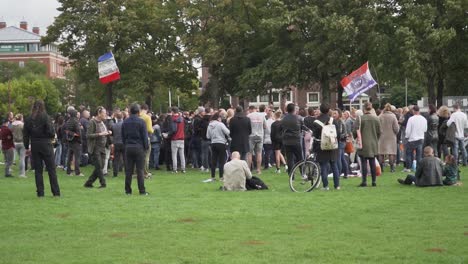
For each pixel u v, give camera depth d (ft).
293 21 152.66
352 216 43.75
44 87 386.52
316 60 157.79
